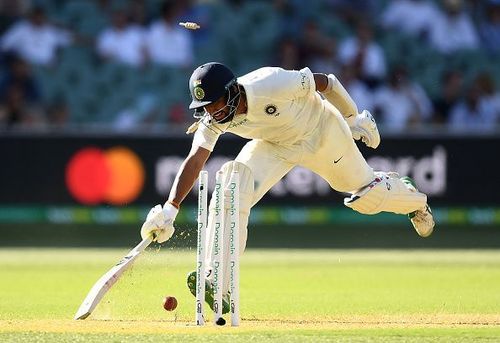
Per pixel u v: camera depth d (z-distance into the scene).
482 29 59.03
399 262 40.94
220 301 20.12
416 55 58.12
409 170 48.91
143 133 48.22
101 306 25.34
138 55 57.03
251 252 45.41
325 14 58.56
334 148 23.53
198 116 21.66
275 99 21.66
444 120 57.34
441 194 49.12
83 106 56.50
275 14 58.50
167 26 57.28
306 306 25.84
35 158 48.22
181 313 24.11
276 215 49.22
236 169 21.98
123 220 48.38
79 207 48.38
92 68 56.91
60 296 28.30
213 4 58.25
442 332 19.55
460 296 28.64
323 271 36.91
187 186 21.34
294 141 23.00
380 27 58.72
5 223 50.69
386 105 56.75
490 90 57.84
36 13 56.94
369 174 24.95
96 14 57.53
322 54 57.75
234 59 58.06
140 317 23.05
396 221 49.47
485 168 48.94
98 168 48.22
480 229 50.53
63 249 46.31
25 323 20.84
